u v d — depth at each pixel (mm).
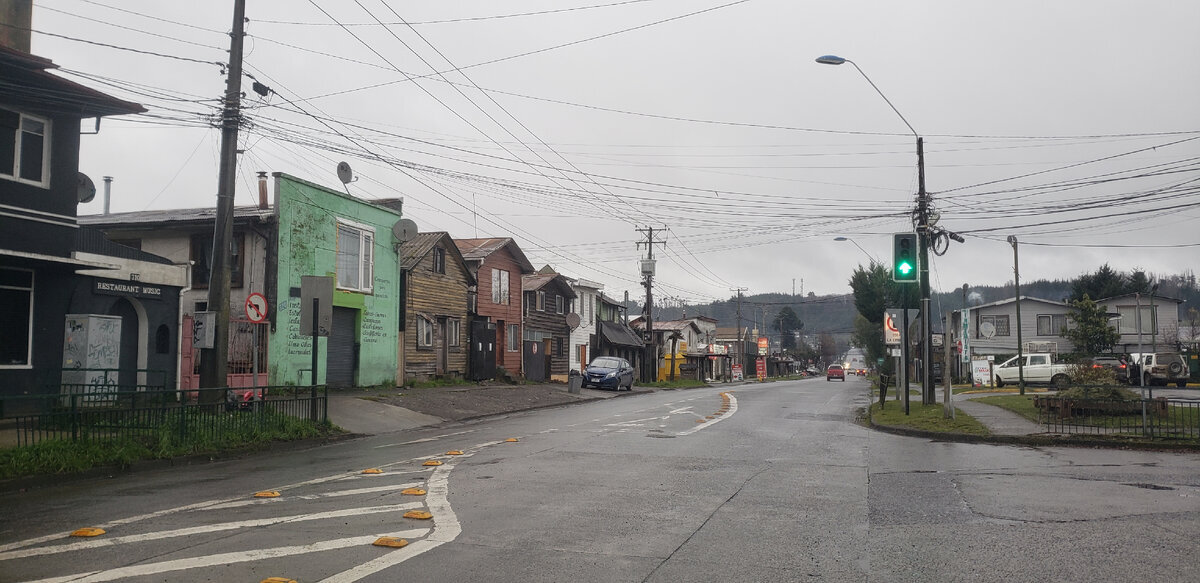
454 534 7383
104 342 17703
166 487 10367
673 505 8891
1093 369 25266
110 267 17047
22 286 16875
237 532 7449
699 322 89688
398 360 29531
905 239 19484
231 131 16578
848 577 6078
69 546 6898
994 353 55969
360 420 19297
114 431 12781
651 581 5926
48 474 10836
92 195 19984
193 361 20859
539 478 10766
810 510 8680
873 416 20766
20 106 16922
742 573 6172
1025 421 18672
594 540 7203
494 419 22281
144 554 6602
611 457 12992
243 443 14523
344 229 26531
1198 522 8047
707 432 17438
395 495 9445
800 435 17141
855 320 81188
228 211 16469
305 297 17078
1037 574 6156
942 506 8938
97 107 18016
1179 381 38000
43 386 17062
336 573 6035
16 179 16781
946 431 17000
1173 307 53250
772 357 111812
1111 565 6418
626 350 58562
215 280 16312
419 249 31328
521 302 41000
